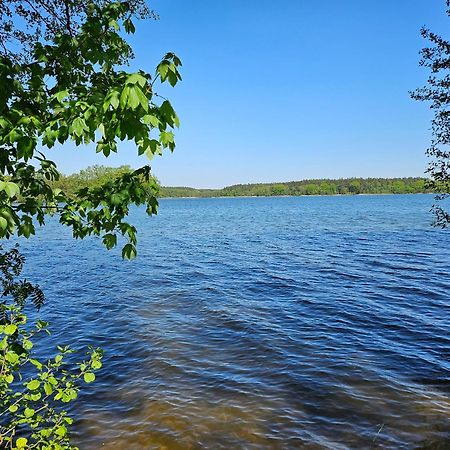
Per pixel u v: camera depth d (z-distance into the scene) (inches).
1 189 116.2
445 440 260.7
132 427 279.4
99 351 172.6
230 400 314.2
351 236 1525.6
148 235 1792.6
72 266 952.3
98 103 117.9
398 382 341.1
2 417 284.2
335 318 521.7
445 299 607.2
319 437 266.8
